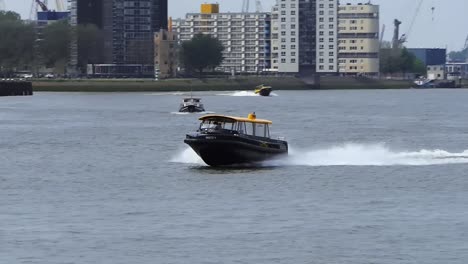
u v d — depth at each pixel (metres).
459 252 179.50
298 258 176.25
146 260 175.25
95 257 176.88
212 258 176.38
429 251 180.25
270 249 181.88
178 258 176.50
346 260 175.00
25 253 179.00
